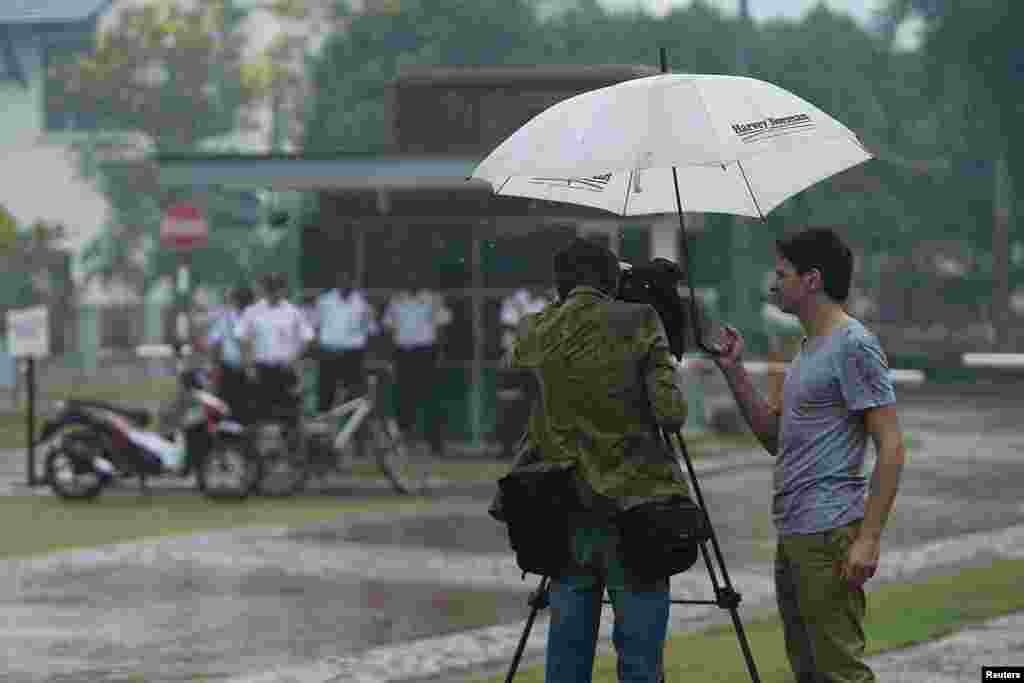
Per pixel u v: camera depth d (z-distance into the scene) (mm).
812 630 11625
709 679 16000
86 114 110250
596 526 11523
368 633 19422
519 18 108375
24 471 40938
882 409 11438
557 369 11547
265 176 42000
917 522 29953
